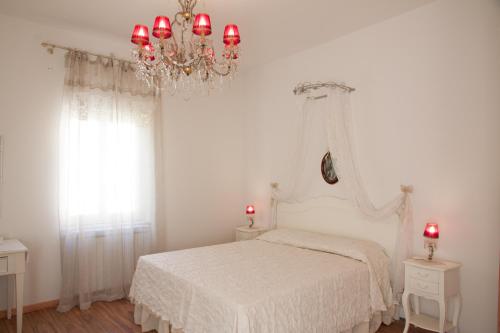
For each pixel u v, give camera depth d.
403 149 3.42
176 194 4.64
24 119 3.54
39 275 3.60
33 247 3.57
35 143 3.60
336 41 4.02
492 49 2.87
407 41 3.39
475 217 2.95
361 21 3.58
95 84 3.84
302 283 2.57
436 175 3.19
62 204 3.65
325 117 4.07
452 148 3.09
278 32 3.81
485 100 2.90
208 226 4.95
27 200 3.55
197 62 2.55
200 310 2.40
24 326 3.22
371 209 3.57
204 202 4.91
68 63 3.69
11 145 3.47
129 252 4.00
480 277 2.91
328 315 2.64
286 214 4.57
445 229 3.12
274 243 3.96
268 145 4.88
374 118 3.65
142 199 4.20
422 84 3.29
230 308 2.18
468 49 3.00
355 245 3.38
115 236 3.91
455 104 3.07
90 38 3.94
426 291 2.87
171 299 2.73
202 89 4.89
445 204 3.12
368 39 3.71
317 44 4.19
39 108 3.62
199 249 3.63
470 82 2.99
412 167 3.35
